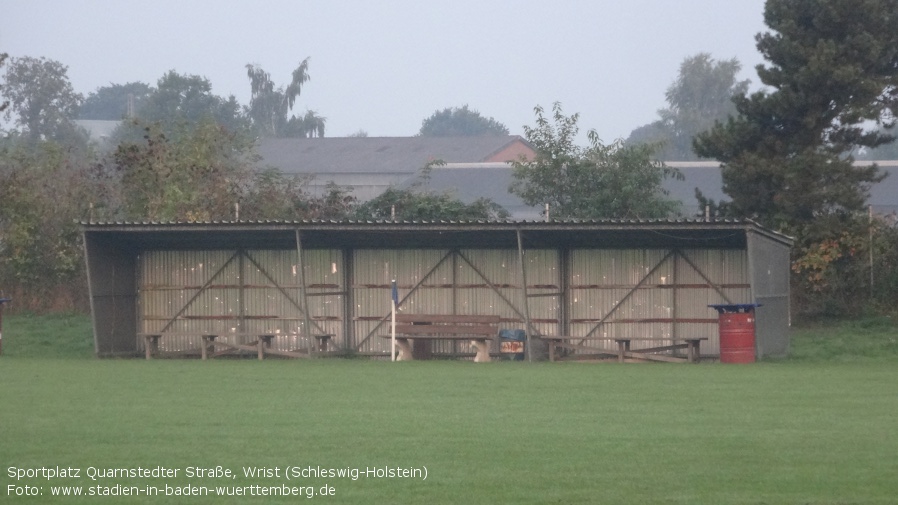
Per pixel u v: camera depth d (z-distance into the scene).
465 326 106.12
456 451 47.91
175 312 114.62
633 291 106.69
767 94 126.56
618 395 68.56
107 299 110.44
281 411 60.78
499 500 39.06
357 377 82.12
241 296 113.88
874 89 120.94
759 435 51.94
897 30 125.12
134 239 112.88
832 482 41.59
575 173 156.38
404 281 111.56
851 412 59.91
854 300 126.31
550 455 46.94
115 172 155.12
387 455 47.00
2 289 140.12
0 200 139.75
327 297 112.75
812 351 104.00
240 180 153.25
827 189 122.50
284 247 113.50
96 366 94.12
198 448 48.75
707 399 66.12
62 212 144.62
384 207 149.25
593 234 105.00
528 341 101.19
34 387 74.25
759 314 97.75
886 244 125.44
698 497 39.28
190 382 77.88
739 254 103.44
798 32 125.19
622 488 40.75
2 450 48.41
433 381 78.56
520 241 99.06
